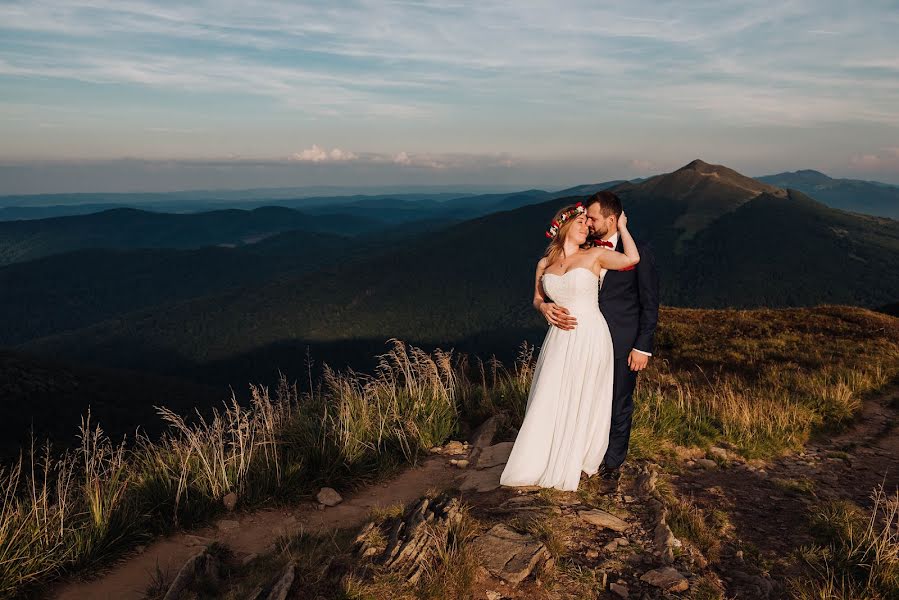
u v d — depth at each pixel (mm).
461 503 4316
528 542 3514
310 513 4938
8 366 73875
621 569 3367
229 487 5070
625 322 4508
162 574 3953
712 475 5395
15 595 3684
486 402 7359
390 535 3641
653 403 7133
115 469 5039
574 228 4363
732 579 3447
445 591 3049
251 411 5980
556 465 4422
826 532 4094
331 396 7234
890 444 7227
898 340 16062
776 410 7809
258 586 3215
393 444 6234
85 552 4051
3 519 4098
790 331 17688
